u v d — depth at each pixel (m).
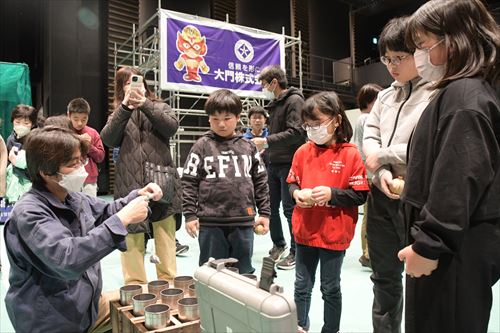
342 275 2.77
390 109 1.47
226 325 0.88
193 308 1.31
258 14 9.27
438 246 0.81
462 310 0.86
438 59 0.95
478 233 0.85
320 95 1.69
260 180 1.98
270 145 2.58
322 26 10.84
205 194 1.82
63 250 1.11
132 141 1.88
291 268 2.89
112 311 1.49
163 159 1.93
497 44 0.86
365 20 12.14
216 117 1.86
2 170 2.89
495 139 0.82
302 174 1.79
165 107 1.94
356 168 1.64
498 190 0.84
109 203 1.49
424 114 0.95
